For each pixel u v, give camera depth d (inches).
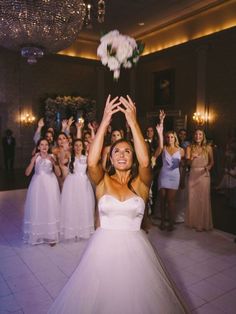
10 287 123.3
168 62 484.7
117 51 78.7
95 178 84.3
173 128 476.1
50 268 139.9
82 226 173.0
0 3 139.1
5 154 468.1
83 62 545.3
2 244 168.4
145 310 70.4
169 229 192.7
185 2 393.7
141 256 76.1
